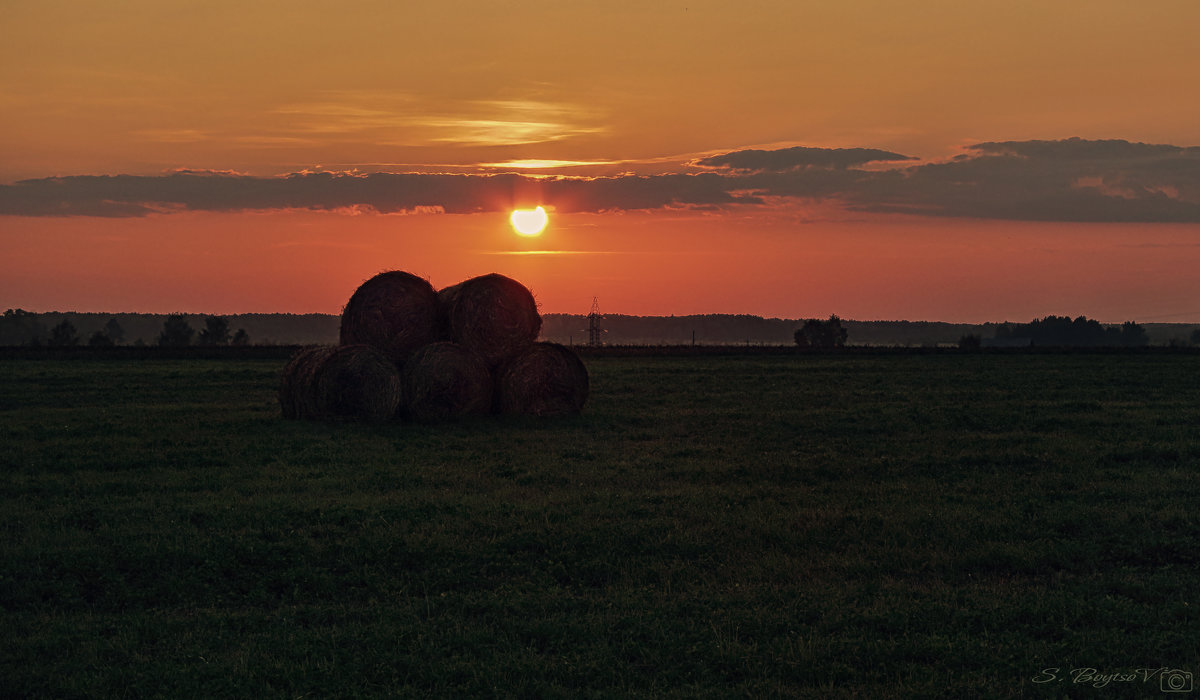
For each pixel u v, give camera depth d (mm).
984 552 12258
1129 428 23062
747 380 37438
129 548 12086
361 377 23531
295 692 8328
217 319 136250
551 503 14758
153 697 8250
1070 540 12945
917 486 16250
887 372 42125
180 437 21188
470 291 25719
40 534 12812
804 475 17172
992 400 29641
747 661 8859
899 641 9312
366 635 9523
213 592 10992
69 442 20359
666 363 48781
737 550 12375
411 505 14461
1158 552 12586
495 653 9070
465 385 24531
